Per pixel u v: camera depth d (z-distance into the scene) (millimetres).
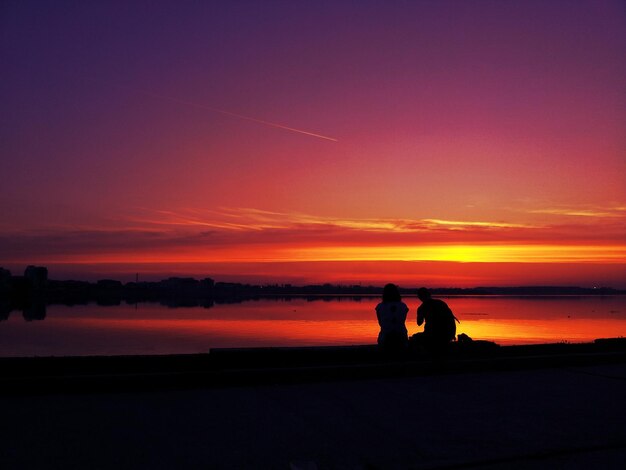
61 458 4590
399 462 4562
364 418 5887
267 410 6184
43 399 6613
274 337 38438
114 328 50469
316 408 6285
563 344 11180
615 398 6875
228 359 9023
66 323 59781
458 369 8633
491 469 4422
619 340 11711
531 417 5965
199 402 6539
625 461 4617
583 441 5129
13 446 4867
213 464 4508
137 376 7129
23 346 32938
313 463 4172
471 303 159750
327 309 105375
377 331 44000
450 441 5125
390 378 8180
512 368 8961
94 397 6754
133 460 4570
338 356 9516
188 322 59656
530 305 137500
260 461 4582
